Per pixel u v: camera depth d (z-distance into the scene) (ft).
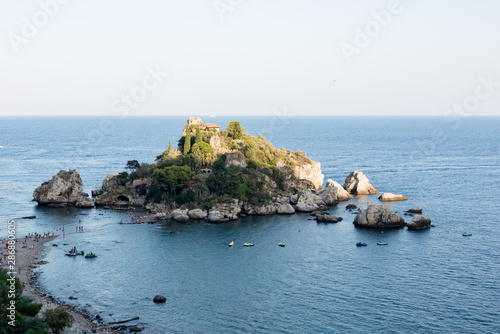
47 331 284.61
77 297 362.12
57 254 465.88
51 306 340.18
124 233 544.21
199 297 363.35
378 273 413.18
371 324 319.47
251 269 424.87
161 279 400.26
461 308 342.23
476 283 388.16
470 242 504.02
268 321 324.39
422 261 444.14
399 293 369.50
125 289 378.53
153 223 592.19
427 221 567.18
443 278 400.06
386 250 479.41
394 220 571.28
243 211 647.15
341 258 454.81
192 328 314.55
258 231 555.28
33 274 408.87
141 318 328.08
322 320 325.01
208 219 604.08
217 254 468.34
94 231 552.41
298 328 314.35
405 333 307.78
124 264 437.58
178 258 455.22
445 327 314.76
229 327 316.19
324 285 386.73
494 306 344.90
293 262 444.14
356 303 351.87
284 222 601.62
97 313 335.06
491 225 574.97
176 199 654.53
